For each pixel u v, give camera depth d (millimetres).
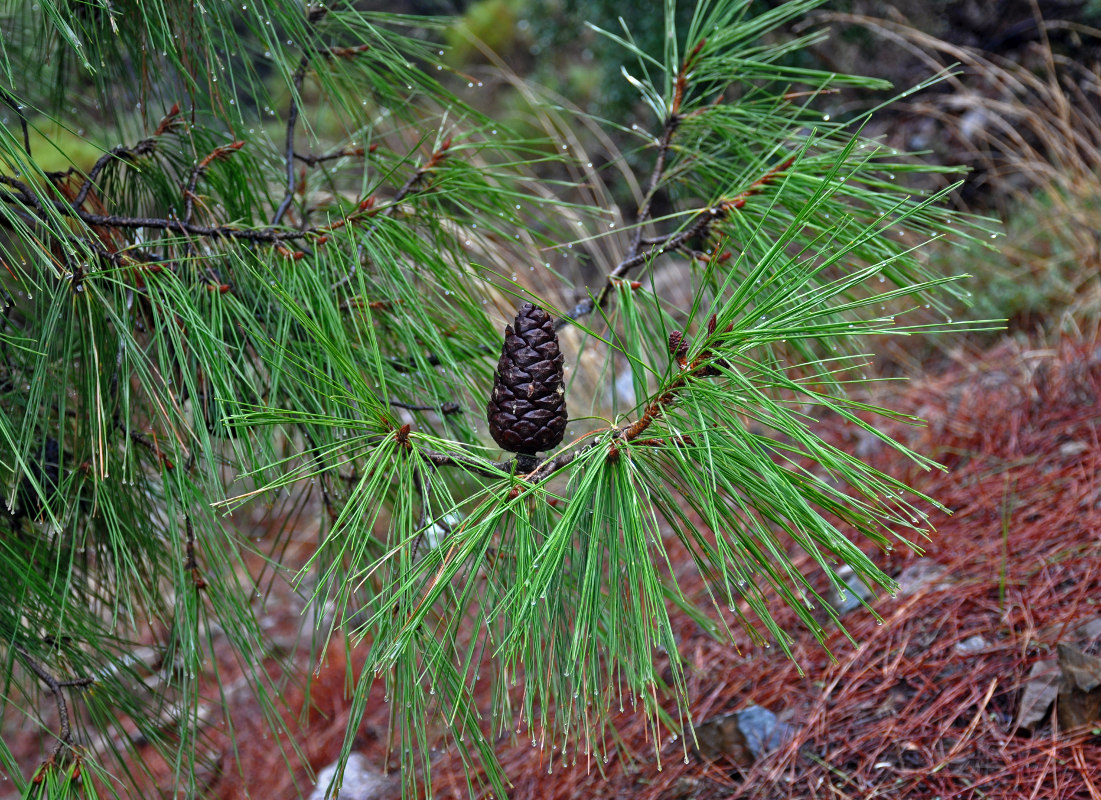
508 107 3010
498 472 637
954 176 2477
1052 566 1179
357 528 625
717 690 1234
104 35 840
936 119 2662
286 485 702
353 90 902
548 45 3211
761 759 1077
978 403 1653
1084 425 1464
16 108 713
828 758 1049
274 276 753
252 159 865
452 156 882
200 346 712
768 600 1383
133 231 788
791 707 1138
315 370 689
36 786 696
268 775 1592
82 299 731
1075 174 2084
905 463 1589
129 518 808
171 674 812
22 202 723
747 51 892
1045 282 1896
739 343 602
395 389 839
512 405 635
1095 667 958
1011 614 1125
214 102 819
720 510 617
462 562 587
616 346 625
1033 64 2605
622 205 2812
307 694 704
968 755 989
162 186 856
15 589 765
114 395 777
